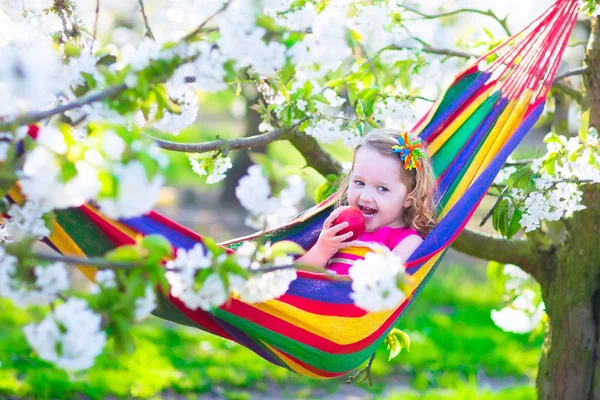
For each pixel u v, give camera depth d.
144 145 1.54
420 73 3.19
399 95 3.10
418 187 3.02
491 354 6.20
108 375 5.18
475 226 9.33
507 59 3.25
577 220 3.32
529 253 3.56
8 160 1.64
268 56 1.82
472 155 3.15
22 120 1.67
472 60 3.53
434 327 6.90
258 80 2.40
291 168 1.99
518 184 2.93
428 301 7.79
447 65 3.86
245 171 11.88
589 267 3.34
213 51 1.83
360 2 2.62
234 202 11.89
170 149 2.73
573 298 3.37
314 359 2.63
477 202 2.77
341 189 3.13
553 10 3.00
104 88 1.84
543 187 2.86
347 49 1.90
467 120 3.21
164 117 2.32
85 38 2.56
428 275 2.75
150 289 1.67
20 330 5.96
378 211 2.99
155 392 5.08
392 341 3.17
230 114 17.84
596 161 2.84
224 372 5.53
